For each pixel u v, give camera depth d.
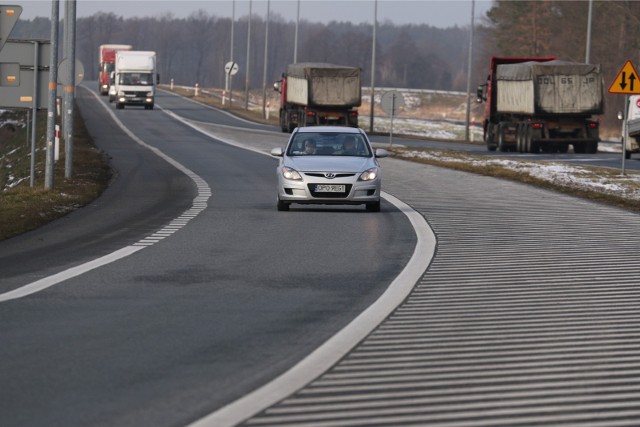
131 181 46.94
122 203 37.22
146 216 32.78
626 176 51.62
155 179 47.97
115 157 62.38
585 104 81.25
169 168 54.66
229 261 22.78
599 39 149.25
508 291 18.97
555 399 11.52
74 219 32.00
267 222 31.16
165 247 25.16
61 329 15.22
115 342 14.35
